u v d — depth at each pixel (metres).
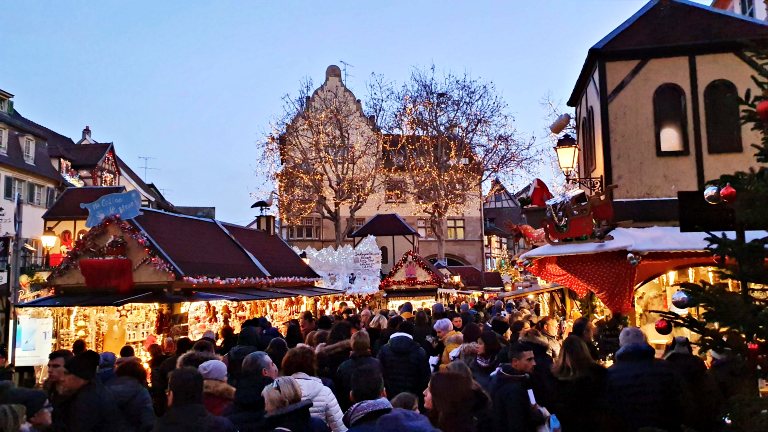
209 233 15.36
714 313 4.76
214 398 5.42
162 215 13.43
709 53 12.86
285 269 18.39
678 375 5.16
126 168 58.25
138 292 11.55
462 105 41.31
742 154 12.62
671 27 13.18
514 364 5.49
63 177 44.41
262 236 19.23
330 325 10.45
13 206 37.59
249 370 4.99
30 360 11.28
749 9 22.30
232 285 13.52
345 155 43.75
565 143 13.23
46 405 4.87
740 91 12.68
